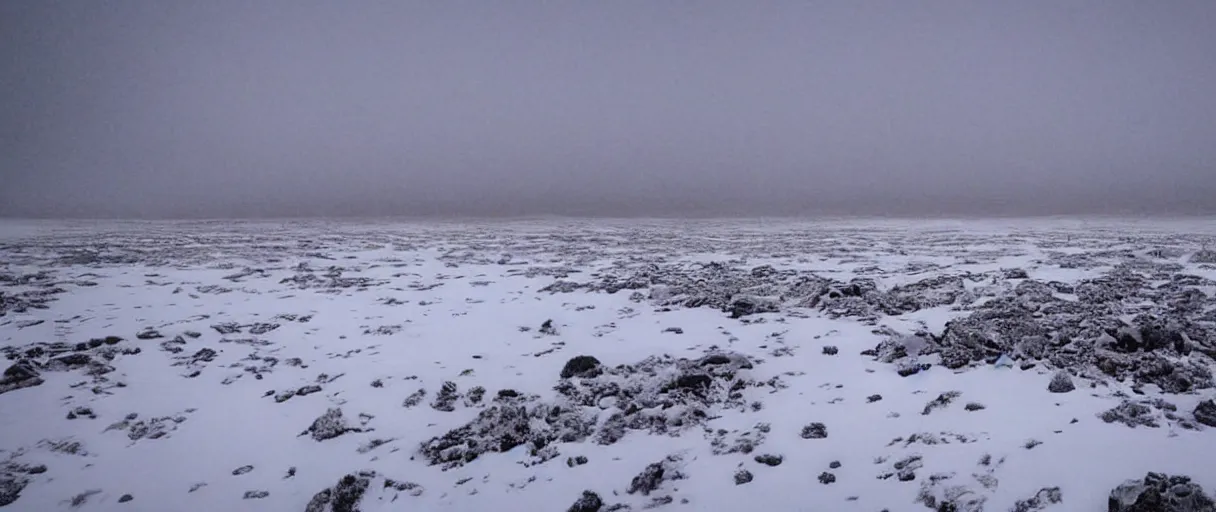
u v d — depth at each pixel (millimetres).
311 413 5453
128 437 5043
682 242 25109
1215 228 34625
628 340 7531
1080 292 9359
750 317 8508
